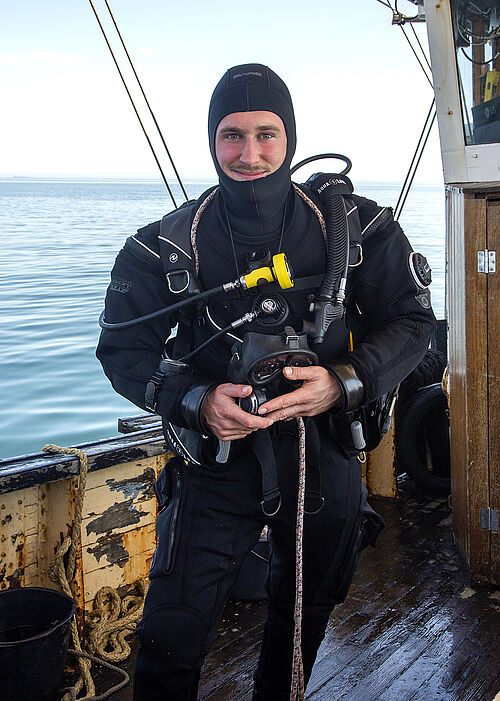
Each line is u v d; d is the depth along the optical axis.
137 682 1.57
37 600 2.30
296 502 1.66
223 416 1.49
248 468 1.62
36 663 2.08
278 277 1.53
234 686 2.29
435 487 3.86
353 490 1.72
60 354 11.52
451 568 3.09
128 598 2.68
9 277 19.53
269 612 1.82
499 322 2.74
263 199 1.56
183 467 1.67
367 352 1.59
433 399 3.80
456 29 2.57
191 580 1.57
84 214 60.97
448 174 2.79
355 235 1.63
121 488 2.64
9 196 138.00
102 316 1.73
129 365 1.68
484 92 2.65
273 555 1.80
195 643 1.55
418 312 1.66
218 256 1.63
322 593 1.75
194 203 1.71
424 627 2.62
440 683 2.29
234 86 1.53
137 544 2.71
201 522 1.61
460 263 2.86
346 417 1.66
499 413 2.78
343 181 1.69
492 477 2.84
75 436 8.59
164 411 1.60
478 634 2.57
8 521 2.39
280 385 1.57
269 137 1.54
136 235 1.70
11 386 10.11
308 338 1.59
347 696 2.23
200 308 1.63
